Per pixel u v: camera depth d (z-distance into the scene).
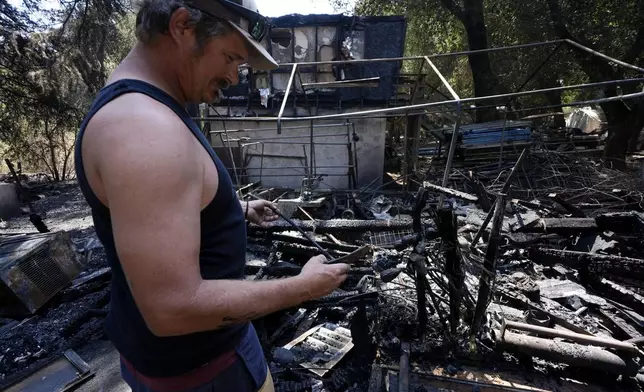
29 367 3.06
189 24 0.84
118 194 0.70
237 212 1.02
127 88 0.80
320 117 4.74
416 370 2.38
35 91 12.60
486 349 2.46
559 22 10.90
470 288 3.09
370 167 9.68
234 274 1.02
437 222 2.28
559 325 2.92
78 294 4.29
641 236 4.49
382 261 2.81
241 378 1.13
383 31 9.70
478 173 8.58
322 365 2.88
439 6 13.84
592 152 11.13
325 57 9.84
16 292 3.77
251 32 0.96
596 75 10.98
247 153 9.59
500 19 13.55
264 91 9.49
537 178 8.36
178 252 0.71
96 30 12.36
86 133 0.77
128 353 1.02
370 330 2.84
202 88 0.98
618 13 10.70
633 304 3.45
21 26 11.17
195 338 0.98
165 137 0.74
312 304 3.14
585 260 3.96
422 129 11.23
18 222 8.71
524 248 4.39
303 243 4.26
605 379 2.31
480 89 13.35
